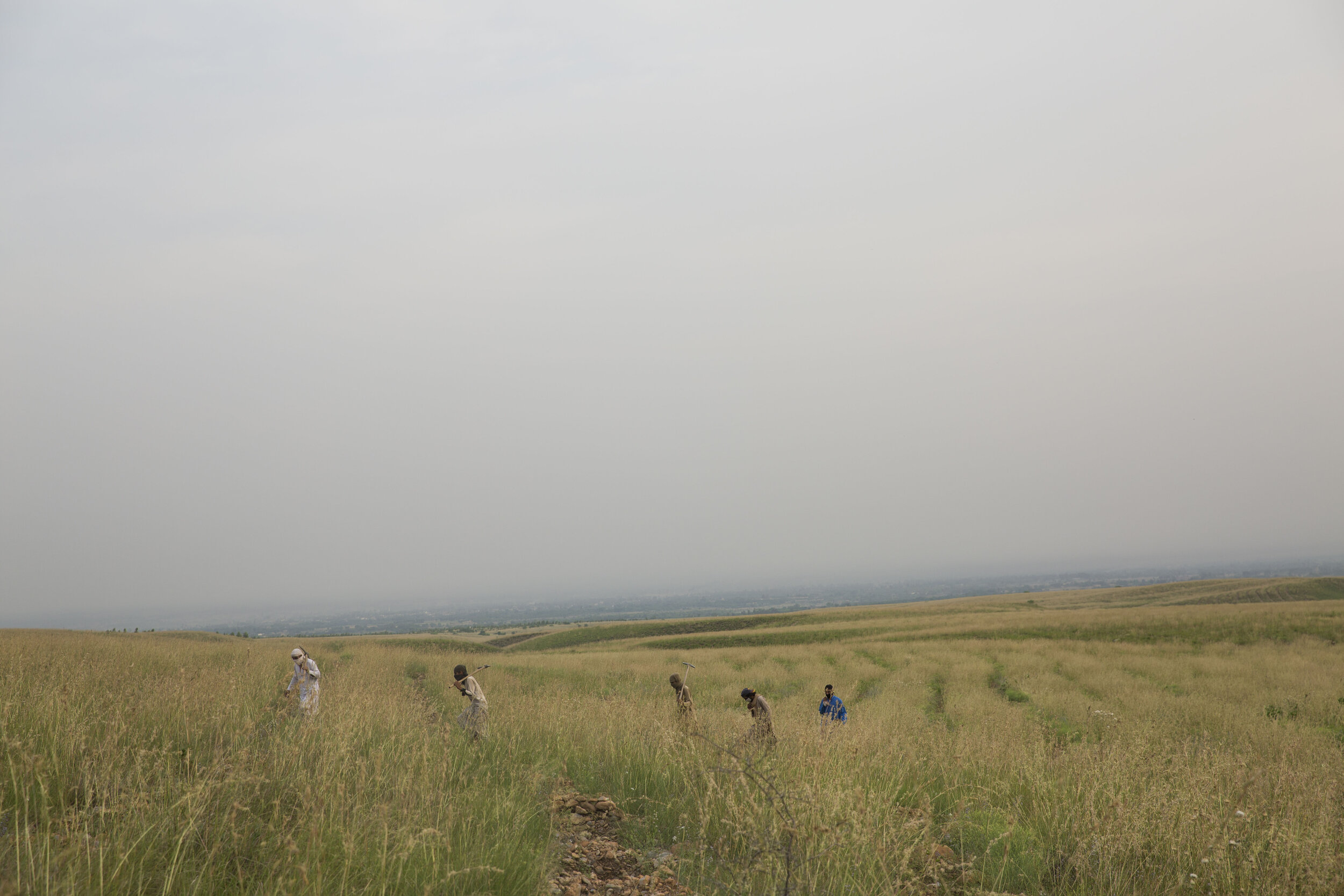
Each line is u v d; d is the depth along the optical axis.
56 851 3.74
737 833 5.28
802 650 39.62
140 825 4.18
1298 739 11.93
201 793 4.44
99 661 13.69
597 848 5.73
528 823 5.77
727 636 55.91
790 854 4.66
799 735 7.65
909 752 8.55
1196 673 25.67
